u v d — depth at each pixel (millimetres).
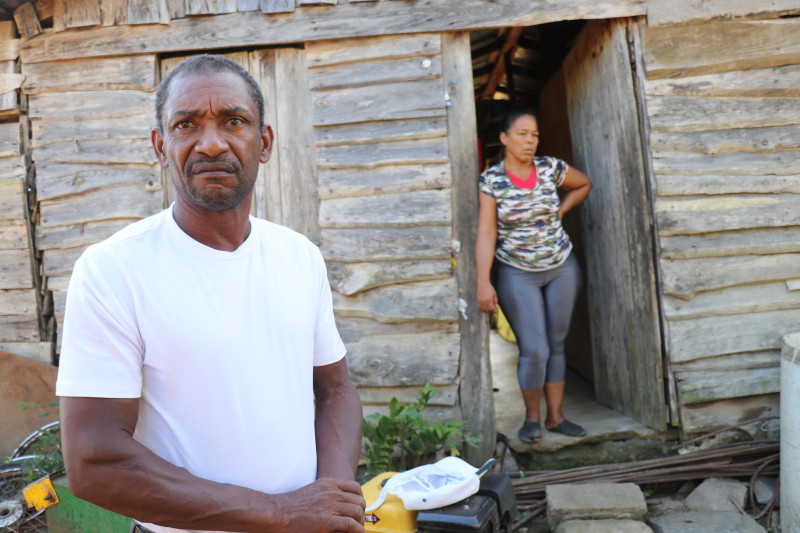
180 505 1043
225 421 1153
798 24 3434
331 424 1417
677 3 3428
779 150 3457
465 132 3521
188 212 1228
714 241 3459
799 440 2895
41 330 3711
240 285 1224
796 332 3477
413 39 3496
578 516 3025
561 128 5090
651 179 3438
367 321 3580
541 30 5441
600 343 4152
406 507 2365
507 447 3641
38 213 3705
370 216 3523
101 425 1052
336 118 3525
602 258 4004
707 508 3178
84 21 3537
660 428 3471
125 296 1106
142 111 3578
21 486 3299
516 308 3521
